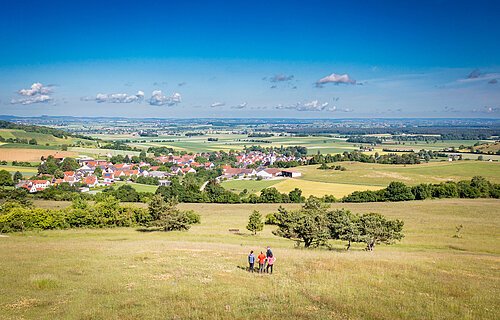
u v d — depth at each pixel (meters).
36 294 24.56
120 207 75.00
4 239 54.00
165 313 21.31
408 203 111.81
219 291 25.64
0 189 112.31
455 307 22.84
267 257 31.92
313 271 31.58
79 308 21.98
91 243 50.00
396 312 21.73
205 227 76.06
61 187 147.25
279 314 21.36
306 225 50.66
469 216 89.50
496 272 34.31
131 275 29.75
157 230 70.19
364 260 36.50
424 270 32.81
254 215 68.25
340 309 22.16
